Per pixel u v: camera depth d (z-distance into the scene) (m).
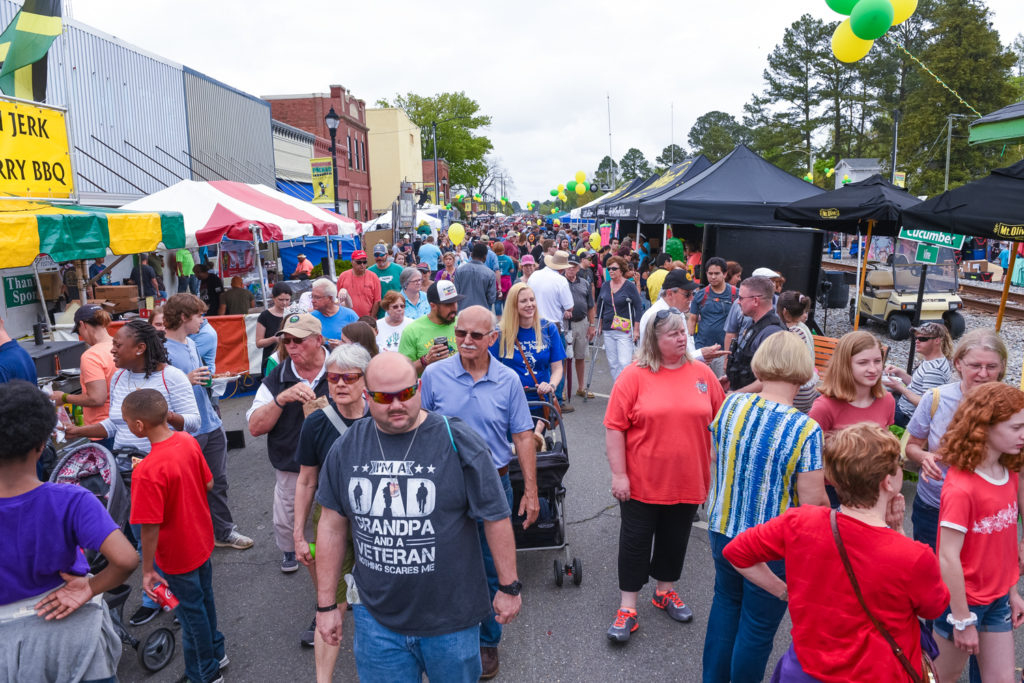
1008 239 5.53
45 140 8.41
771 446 3.07
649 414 3.85
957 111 49.41
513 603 2.78
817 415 3.99
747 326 5.58
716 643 3.37
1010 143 46.81
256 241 11.45
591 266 14.06
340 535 2.79
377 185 58.19
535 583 4.89
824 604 2.36
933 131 50.09
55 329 9.50
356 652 2.78
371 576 2.67
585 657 4.02
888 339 14.47
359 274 10.56
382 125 57.53
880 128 61.66
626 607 4.16
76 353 7.62
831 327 16.45
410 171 63.50
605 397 9.98
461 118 90.88
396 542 2.61
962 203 5.92
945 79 49.75
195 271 13.12
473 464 2.68
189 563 3.54
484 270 8.73
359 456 2.68
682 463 3.90
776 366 3.15
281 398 3.89
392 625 2.66
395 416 2.55
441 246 30.22
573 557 5.23
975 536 2.92
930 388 5.03
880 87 61.34
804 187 13.45
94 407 5.13
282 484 4.50
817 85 64.88
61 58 12.96
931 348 5.09
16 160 7.94
